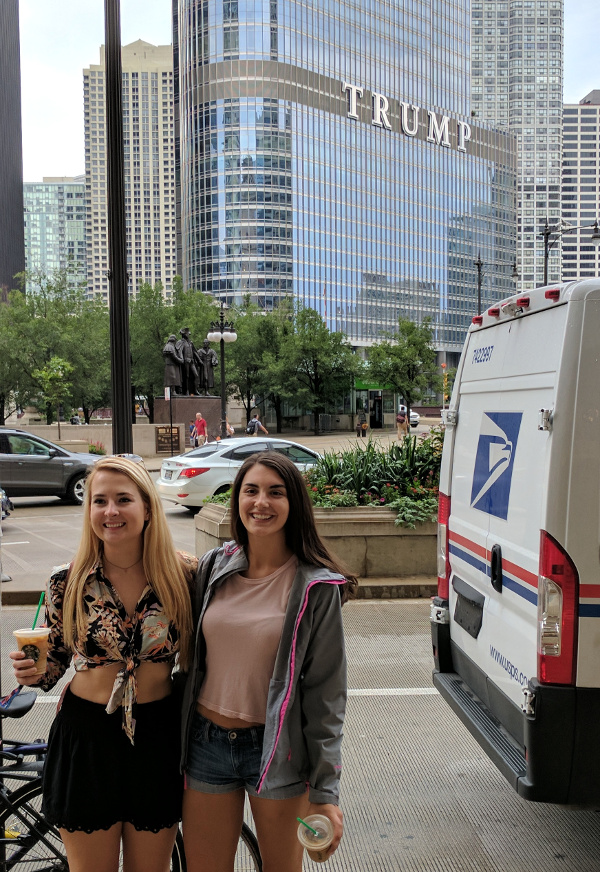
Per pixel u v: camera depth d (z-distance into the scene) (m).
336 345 61.56
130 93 185.50
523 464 3.53
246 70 102.88
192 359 37.12
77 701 2.44
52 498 19.72
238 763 2.45
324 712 2.44
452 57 128.62
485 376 4.19
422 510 8.91
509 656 3.60
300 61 106.06
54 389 38.50
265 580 2.54
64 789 2.40
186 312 59.94
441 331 127.38
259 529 2.50
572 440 3.17
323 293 110.00
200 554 9.97
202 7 104.62
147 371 55.12
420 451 9.93
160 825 2.43
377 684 6.02
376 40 115.88
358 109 113.12
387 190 117.94
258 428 39.00
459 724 5.24
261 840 2.48
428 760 4.68
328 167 109.88
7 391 46.91
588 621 3.15
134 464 2.47
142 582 2.49
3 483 16.97
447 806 4.12
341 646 2.48
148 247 186.38
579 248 105.75
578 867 3.54
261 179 103.69
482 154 133.75
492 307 4.16
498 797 4.22
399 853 3.66
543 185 149.12
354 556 8.88
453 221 129.12
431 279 125.44
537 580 3.27
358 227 114.25
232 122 103.56
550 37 183.25
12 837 2.99
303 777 2.46
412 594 8.61
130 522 2.40
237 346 62.09
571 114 111.12
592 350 3.19
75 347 46.06
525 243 142.88
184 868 2.87
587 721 3.15
